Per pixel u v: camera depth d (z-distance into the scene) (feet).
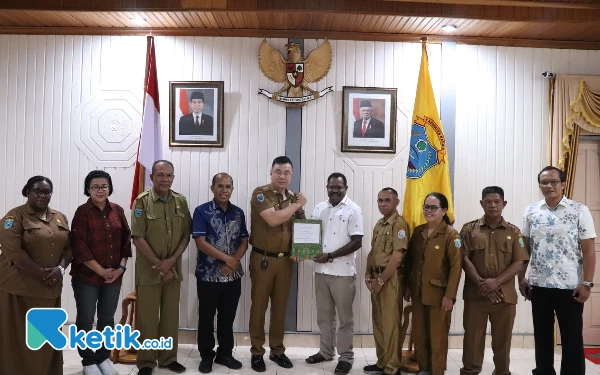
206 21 13.12
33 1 12.34
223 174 11.65
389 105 13.76
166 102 13.69
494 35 13.84
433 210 10.64
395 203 11.50
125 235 11.27
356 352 13.12
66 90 13.75
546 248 10.56
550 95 13.97
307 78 13.71
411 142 13.03
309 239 11.51
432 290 10.64
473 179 13.93
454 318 13.75
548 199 10.69
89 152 13.74
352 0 12.30
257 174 13.69
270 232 11.64
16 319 9.87
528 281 11.07
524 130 14.05
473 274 10.46
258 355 11.75
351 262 11.85
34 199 9.97
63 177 13.71
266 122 13.73
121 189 13.71
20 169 13.71
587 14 12.63
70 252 10.61
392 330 11.09
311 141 13.74
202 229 11.44
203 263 11.53
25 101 13.74
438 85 13.92
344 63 13.80
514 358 12.87
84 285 10.62
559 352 13.38
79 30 13.64
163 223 11.19
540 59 14.12
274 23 13.24
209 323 11.55
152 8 12.35
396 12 12.37
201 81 13.65
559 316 10.49
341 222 11.84
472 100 13.99
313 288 13.64
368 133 13.74
